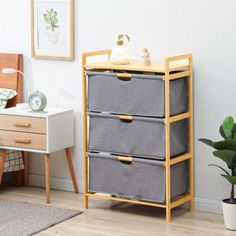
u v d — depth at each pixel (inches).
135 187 203.3
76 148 223.9
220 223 200.1
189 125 206.7
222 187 206.1
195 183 209.3
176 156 203.9
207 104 205.3
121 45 206.2
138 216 204.8
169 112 197.6
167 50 208.4
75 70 221.9
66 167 226.4
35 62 227.3
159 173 199.9
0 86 230.7
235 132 194.4
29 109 219.3
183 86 203.8
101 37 217.0
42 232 194.2
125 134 202.8
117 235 192.2
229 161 193.5
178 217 204.2
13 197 220.4
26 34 227.5
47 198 214.8
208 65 203.9
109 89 203.0
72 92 223.0
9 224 198.2
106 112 204.7
